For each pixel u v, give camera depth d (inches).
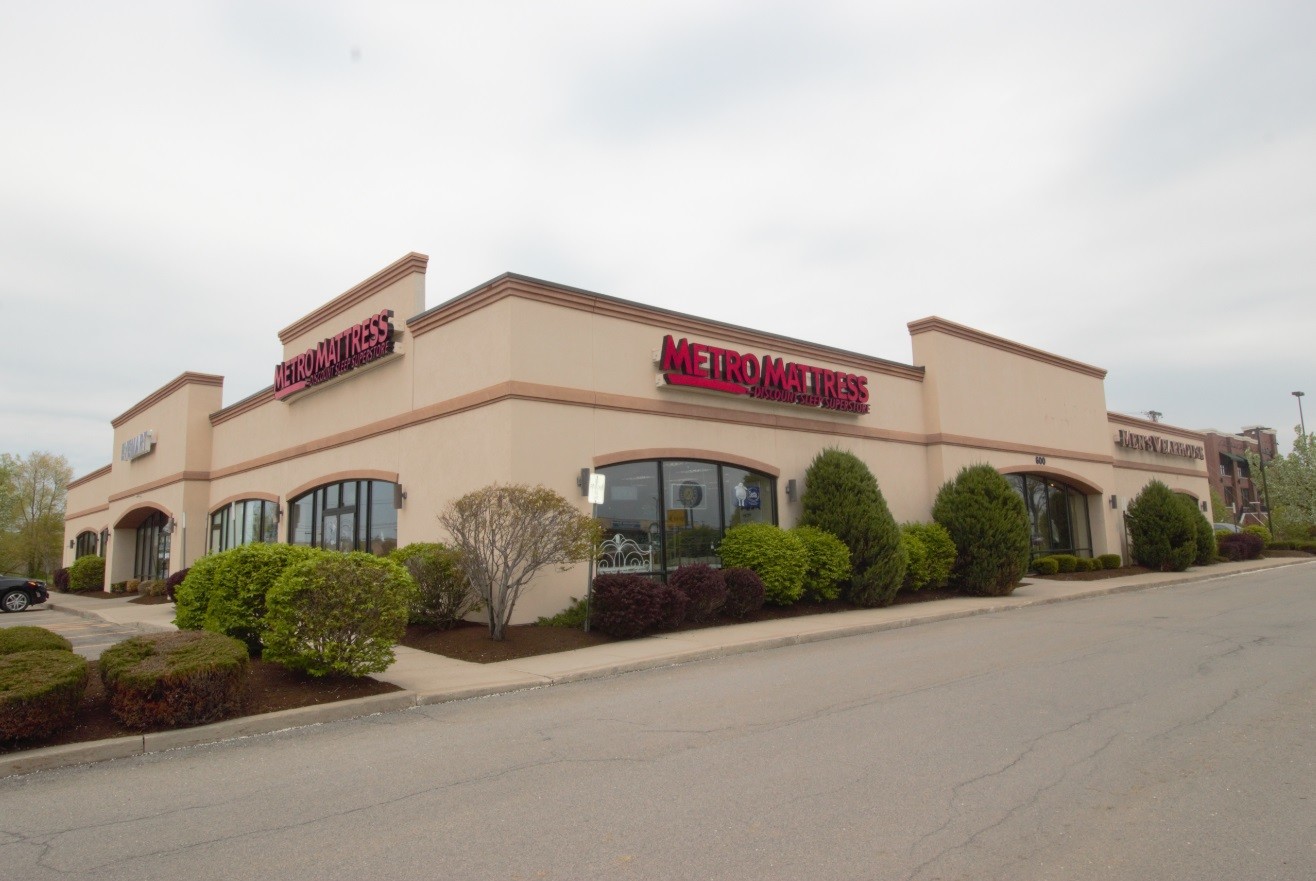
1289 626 529.7
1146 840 184.5
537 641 501.4
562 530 510.9
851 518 707.4
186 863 181.8
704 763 249.9
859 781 228.1
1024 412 1039.0
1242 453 2999.5
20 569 2301.9
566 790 227.6
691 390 682.2
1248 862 172.2
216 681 308.5
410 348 681.6
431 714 343.0
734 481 713.0
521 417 570.3
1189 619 583.8
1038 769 237.1
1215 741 264.4
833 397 788.0
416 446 659.4
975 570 791.1
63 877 175.6
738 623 601.3
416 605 535.2
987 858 175.0
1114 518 1170.6
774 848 181.6
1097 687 350.9
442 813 211.3
